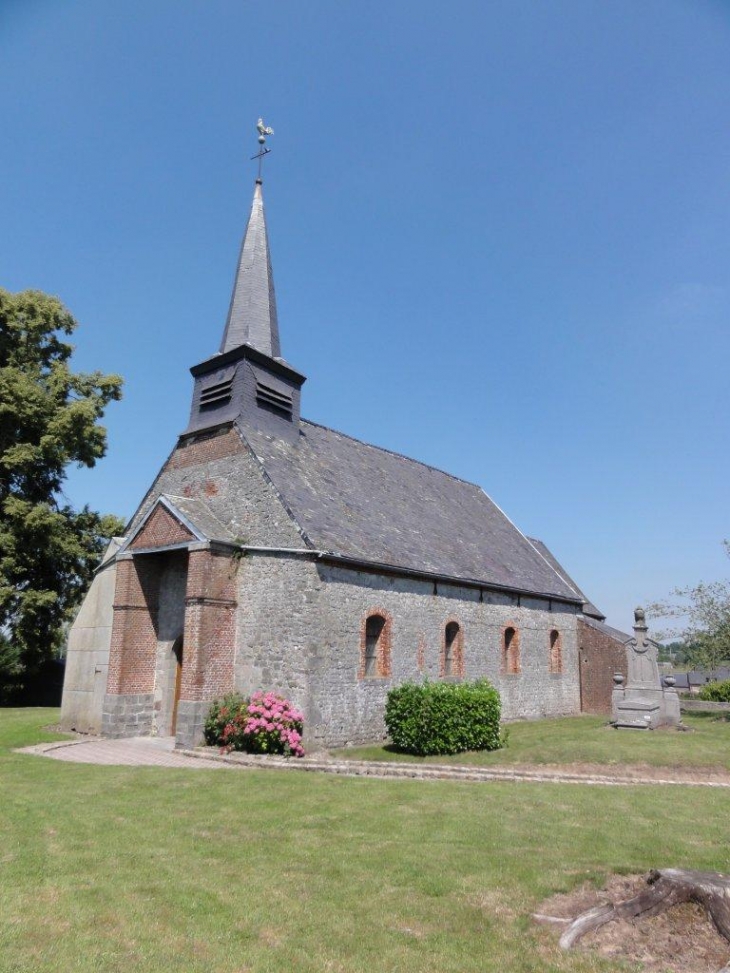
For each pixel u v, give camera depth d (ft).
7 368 77.97
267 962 15.85
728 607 64.18
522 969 15.71
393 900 19.38
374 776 38.34
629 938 17.13
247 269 67.05
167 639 55.62
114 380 86.84
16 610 77.56
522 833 25.96
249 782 35.24
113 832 25.77
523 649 74.28
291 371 63.62
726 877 18.56
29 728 55.83
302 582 48.21
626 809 30.01
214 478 56.59
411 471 82.28
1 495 80.12
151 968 15.38
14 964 15.17
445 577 60.80
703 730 54.44
